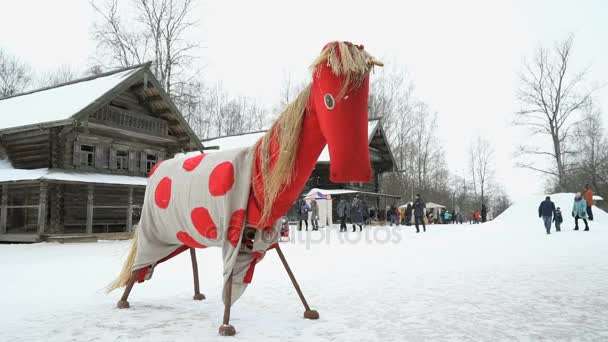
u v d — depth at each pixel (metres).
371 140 32.22
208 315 4.17
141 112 18.83
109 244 13.80
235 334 3.45
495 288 5.70
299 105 3.39
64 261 9.22
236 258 3.55
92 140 17.16
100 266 8.36
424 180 47.94
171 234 4.33
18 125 15.14
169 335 3.44
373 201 35.25
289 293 5.38
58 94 17.80
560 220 18.34
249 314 4.22
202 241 4.02
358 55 2.94
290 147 3.36
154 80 17.88
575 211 18.55
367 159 2.93
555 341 3.36
